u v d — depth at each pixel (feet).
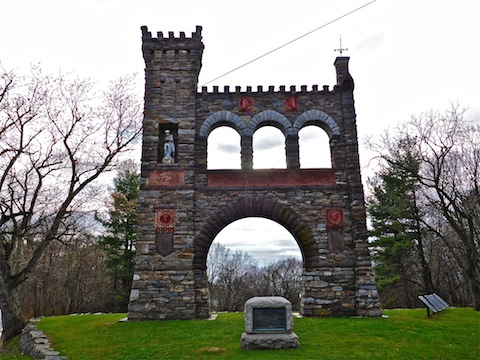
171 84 73.15
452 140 80.89
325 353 41.32
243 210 68.03
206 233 67.00
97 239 130.82
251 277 236.63
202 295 64.59
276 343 43.50
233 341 46.91
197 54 74.79
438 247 112.68
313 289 65.26
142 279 64.18
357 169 69.72
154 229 66.33
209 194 68.74
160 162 71.67
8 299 74.23
